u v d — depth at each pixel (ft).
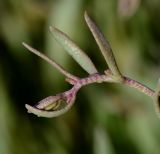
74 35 0.94
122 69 0.94
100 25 0.95
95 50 0.95
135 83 0.46
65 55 0.93
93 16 0.95
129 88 0.92
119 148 0.90
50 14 0.95
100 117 0.94
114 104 0.93
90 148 0.95
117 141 0.90
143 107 0.91
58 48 0.93
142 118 0.90
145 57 0.95
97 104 0.94
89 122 0.95
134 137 0.90
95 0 0.94
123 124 0.91
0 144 0.94
